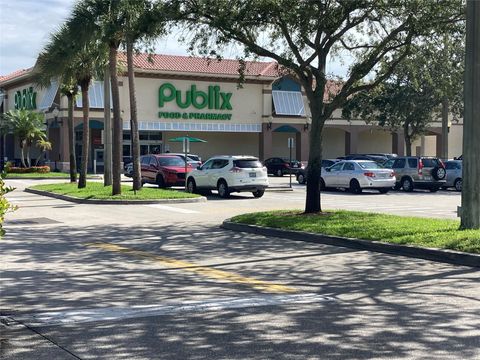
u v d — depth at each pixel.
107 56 27.20
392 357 5.91
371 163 31.42
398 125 48.19
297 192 31.83
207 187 28.14
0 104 67.31
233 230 16.22
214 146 62.16
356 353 6.04
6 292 8.77
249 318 7.34
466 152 13.21
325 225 14.88
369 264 11.09
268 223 15.70
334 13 16.41
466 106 13.12
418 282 9.50
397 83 42.47
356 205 23.91
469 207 13.24
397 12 16.48
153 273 10.25
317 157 17.58
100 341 6.43
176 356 5.95
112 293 8.70
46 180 43.97
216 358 5.89
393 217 16.36
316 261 11.44
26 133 52.28
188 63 57.03
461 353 6.04
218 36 17.05
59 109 53.47
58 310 7.71
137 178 27.27
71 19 24.05
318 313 7.58
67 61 27.19
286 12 16.19
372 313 7.58
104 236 15.09
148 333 6.72
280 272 10.37
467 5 12.98
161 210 21.70
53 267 10.80
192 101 56.56
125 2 17.50
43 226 17.12
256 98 59.28
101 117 53.84
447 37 16.88
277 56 17.31
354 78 17.41
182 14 16.58
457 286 9.19
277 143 65.00
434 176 32.56
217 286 9.21
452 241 11.89
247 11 16.08
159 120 55.34
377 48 17.27
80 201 24.72
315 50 17.41
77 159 56.31
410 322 7.17
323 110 17.78
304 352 6.07
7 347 6.22
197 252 12.57
